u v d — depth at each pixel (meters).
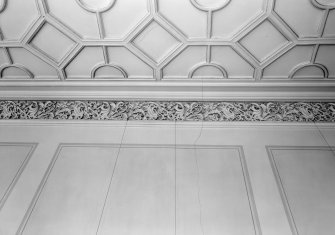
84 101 2.83
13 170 2.34
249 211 2.03
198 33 2.29
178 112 2.74
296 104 2.75
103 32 2.30
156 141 2.53
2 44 2.39
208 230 1.95
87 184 2.22
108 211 2.06
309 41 2.31
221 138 2.54
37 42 2.40
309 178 2.22
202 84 2.74
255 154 2.40
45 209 2.08
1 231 1.96
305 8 2.09
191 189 2.17
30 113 2.77
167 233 1.94
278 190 2.15
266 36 2.31
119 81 2.76
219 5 2.08
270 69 2.59
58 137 2.59
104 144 2.52
